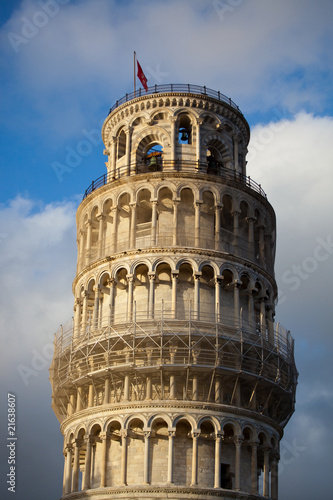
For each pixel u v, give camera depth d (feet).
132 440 198.29
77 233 247.91
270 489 208.33
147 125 238.89
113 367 201.77
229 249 222.69
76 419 209.36
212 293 215.51
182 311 210.38
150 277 212.23
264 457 207.00
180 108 239.71
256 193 234.38
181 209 223.71
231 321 212.84
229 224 229.86
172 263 213.25
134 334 202.69
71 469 210.38
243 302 220.43
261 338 209.97
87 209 236.84
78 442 207.21
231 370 201.16
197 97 240.94
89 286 225.76
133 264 215.72
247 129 256.11
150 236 218.18
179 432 197.57
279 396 218.79
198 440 196.24
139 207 224.94
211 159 246.88
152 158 238.27
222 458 198.59
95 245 234.38
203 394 201.26
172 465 191.11
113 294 216.74
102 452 198.70
